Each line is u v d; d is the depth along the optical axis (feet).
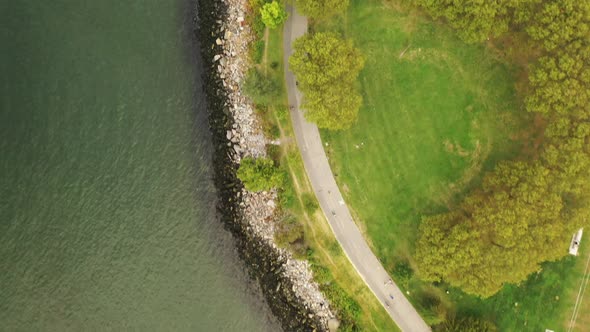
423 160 243.40
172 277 250.98
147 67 257.14
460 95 242.17
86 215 252.42
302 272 248.93
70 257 250.98
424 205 242.58
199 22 255.50
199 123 255.91
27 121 254.47
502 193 215.51
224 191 253.85
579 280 238.68
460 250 215.10
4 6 257.75
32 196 252.62
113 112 255.70
